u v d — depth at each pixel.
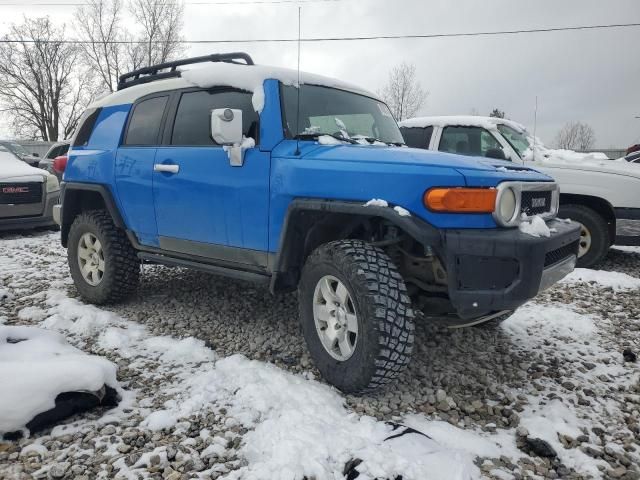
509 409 2.80
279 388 2.81
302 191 2.98
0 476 2.09
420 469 2.11
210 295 4.71
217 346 3.53
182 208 3.74
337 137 3.49
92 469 2.15
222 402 2.70
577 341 3.84
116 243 4.25
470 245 2.53
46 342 3.02
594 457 2.41
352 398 2.80
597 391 3.06
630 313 4.53
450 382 3.10
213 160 3.51
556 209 3.23
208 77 3.69
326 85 3.83
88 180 4.48
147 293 4.75
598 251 5.96
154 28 34.31
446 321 3.07
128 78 4.75
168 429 2.46
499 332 3.96
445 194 2.54
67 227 4.82
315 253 2.94
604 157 6.43
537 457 2.39
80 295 4.68
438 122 6.45
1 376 2.44
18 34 38.94
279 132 3.26
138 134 4.21
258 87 3.40
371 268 2.67
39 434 2.39
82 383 2.55
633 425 2.67
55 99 41.25
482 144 6.15
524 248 2.52
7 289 4.86
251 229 3.32
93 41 33.31
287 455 2.15
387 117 4.26
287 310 4.31
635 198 5.71
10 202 7.85
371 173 2.74
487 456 2.35
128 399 2.74
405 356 2.64
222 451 2.28
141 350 3.42
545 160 6.18
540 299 4.89
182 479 2.09
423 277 3.07
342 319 2.82
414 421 2.59
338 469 2.12
